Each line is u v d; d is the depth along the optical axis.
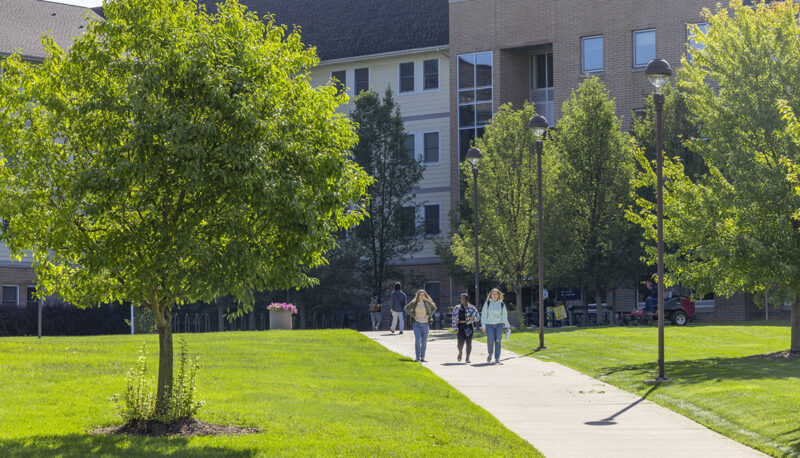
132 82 11.74
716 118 24.14
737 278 23.62
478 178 38.72
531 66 51.81
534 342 28.78
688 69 25.64
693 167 38.97
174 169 11.51
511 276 38.47
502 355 25.28
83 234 11.81
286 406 14.37
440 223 54.41
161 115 11.55
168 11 12.38
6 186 11.95
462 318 23.19
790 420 13.49
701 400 15.85
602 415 14.83
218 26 12.48
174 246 11.74
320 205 12.62
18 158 12.00
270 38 13.14
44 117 12.12
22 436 11.55
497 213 38.38
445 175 54.50
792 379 18.05
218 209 12.20
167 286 12.27
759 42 24.33
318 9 60.12
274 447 11.28
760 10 24.89
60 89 12.09
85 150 12.12
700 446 12.25
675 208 24.02
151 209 11.95
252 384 16.73
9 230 12.03
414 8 57.22
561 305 44.62
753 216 22.59
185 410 12.70
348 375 18.86
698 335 30.30
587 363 22.84
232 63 12.22
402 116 55.56
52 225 11.93
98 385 15.92
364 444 11.69
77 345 22.95
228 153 11.56
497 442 12.31
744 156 23.30
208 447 11.16
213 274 11.98
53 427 12.24
